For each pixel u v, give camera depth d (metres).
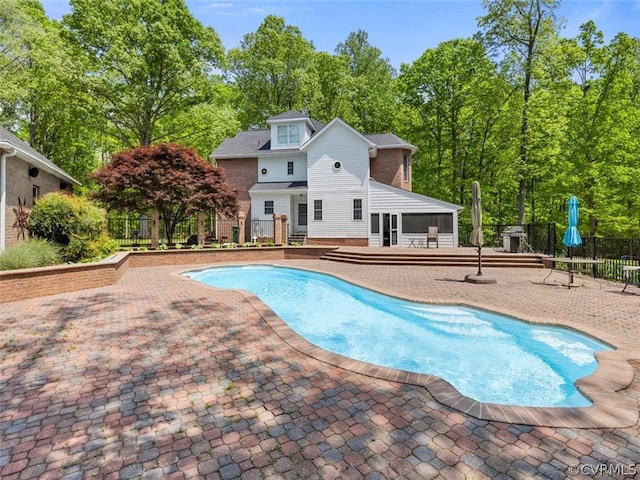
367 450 2.51
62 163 28.48
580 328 5.40
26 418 2.96
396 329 6.84
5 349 4.63
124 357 4.38
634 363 4.08
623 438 2.65
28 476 2.25
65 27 22.50
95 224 11.75
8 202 11.72
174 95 25.62
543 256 13.21
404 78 27.09
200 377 3.80
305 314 8.02
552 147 19.77
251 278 13.05
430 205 20.22
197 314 6.51
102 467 2.34
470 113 24.62
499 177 23.55
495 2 19.06
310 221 21.67
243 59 32.12
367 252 15.95
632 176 18.78
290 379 3.75
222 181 18.17
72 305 7.14
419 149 28.64
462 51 24.30
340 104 33.47
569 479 2.20
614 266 10.29
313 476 2.23
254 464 2.36
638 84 21.70
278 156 24.14
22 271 7.52
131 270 13.09
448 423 2.88
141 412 3.06
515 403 3.93
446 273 11.97
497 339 6.19
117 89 23.45
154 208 16.14
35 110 24.25
